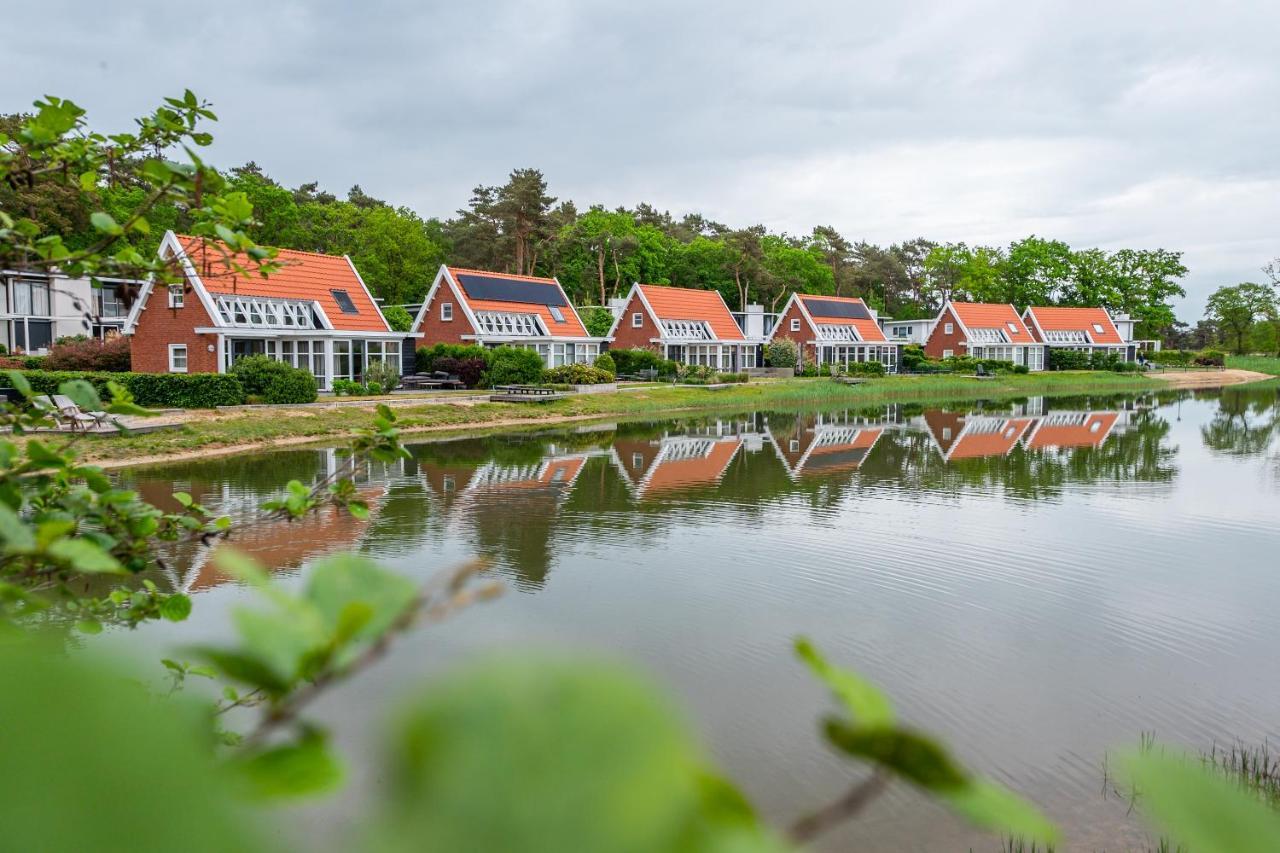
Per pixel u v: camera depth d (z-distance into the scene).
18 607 1.79
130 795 0.32
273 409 29.50
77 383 2.97
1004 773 7.21
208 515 3.70
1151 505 18.48
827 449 27.94
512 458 25.02
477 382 42.38
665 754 0.35
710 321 59.97
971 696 8.73
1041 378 68.00
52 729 0.31
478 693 0.36
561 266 75.38
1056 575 12.93
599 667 0.38
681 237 92.25
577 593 11.70
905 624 10.73
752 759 7.33
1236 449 28.19
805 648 0.63
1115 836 6.28
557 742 0.34
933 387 57.34
